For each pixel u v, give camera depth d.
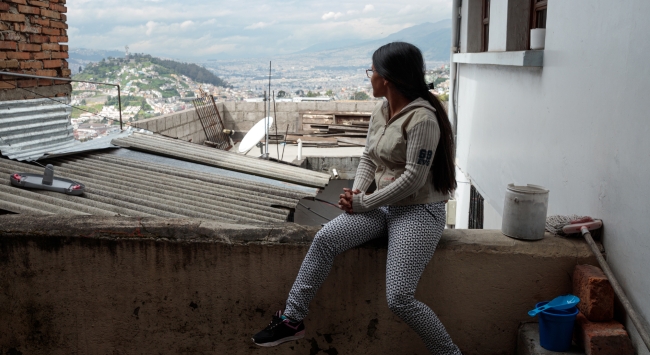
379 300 3.32
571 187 3.94
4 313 3.34
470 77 8.41
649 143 2.79
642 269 2.86
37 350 3.39
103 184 5.27
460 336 3.37
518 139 5.58
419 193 2.89
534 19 5.96
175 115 15.26
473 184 8.17
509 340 3.37
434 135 2.69
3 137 6.18
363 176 3.16
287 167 7.65
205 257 3.25
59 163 6.04
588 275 3.11
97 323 3.36
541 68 4.79
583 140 3.72
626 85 3.07
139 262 3.26
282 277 3.26
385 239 3.28
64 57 7.52
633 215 2.95
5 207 4.03
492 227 6.96
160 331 3.37
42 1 6.94
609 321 3.11
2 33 6.31
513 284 3.29
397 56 2.76
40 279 3.29
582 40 3.80
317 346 3.42
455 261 3.26
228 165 7.11
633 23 3.00
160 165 6.54
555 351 3.08
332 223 3.01
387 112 2.95
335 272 3.30
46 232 3.22
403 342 3.38
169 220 3.34
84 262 3.26
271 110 19.72
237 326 3.35
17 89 6.59
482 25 8.61
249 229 3.27
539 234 3.30
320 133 18.70
